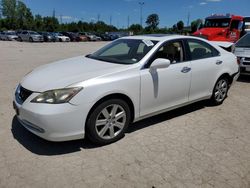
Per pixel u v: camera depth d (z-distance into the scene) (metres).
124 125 4.06
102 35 49.19
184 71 4.70
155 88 4.29
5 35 40.25
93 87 3.58
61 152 3.67
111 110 3.88
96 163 3.44
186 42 4.92
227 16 16.92
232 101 6.20
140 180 3.12
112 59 4.55
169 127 4.61
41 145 3.84
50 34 41.31
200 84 5.12
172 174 3.25
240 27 17.41
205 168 3.39
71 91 3.44
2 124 4.49
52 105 3.38
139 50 4.48
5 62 11.85
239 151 3.84
